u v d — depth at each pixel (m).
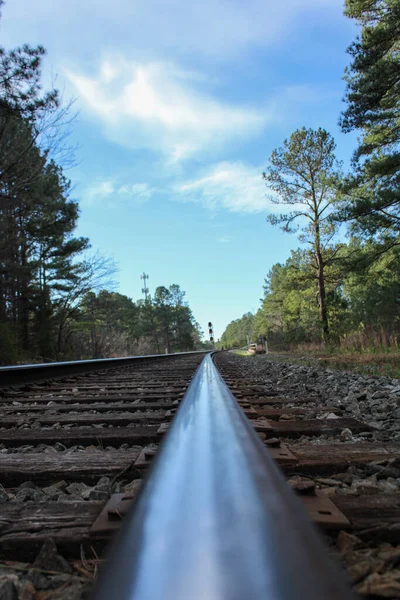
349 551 1.29
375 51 15.58
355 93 16.16
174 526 0.61
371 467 2.20
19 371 6.85
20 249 25.80
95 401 5.25
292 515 0.59
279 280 61.47
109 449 2.96
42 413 4.43
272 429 3.08
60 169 21.50
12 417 4.03
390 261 24.23
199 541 0.53
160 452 1.06
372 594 1.07
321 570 0.44
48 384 7.43
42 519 1.57
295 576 0.42
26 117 14.80
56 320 31.31
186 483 0.76
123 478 2.23
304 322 43.03
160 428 3.20
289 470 2.22
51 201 20.00
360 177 18.52
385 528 1.43
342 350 20.94
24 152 16.12
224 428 1.15
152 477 0.87
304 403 4.71
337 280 36.16
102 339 41.75
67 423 3.80
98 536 1.43
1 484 2.24
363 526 1.45
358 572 1.17
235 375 9.87
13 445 3.09
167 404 4.59
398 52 17.98
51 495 2.03
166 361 18.86
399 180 17.66
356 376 8.40
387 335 17.52
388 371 9.07
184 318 130.88
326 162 33.91
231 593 0.40
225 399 1.76
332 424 3.30
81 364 9.93
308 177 34.66
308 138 33.81
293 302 46.12
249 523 0.56
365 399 5.23
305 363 14.93
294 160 34.00
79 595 1.17
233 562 0.46
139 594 0.47
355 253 22.00
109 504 1.63
